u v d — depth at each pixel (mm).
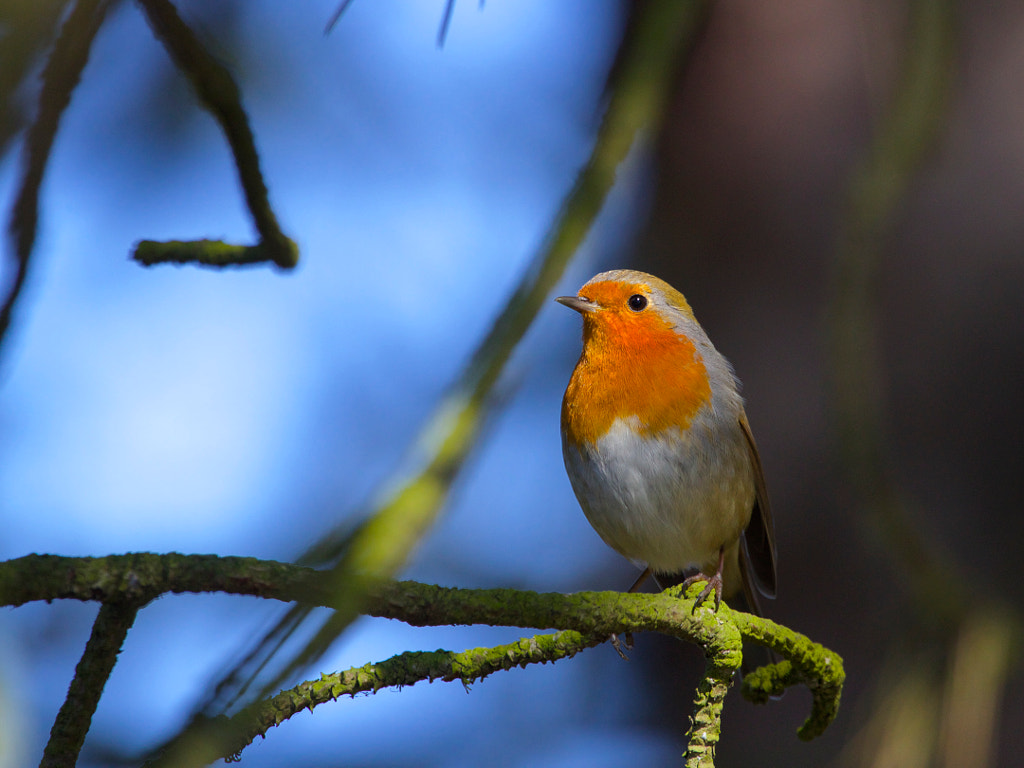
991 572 8992
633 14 10500
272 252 4719
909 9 5789
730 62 10609
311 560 4316
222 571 3377
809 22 10484
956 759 5027
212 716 3537
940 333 9469
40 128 3561
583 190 5070
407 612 3918
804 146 10406
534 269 4953
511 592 4254
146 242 4637
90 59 3543
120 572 3205
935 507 9258
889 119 5738
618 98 5215
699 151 10656
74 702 3246
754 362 10375
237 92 4441
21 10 2807
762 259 10445
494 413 4742
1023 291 9398
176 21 4316
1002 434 9242
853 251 5730
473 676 4188
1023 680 8352
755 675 5641
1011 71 9594
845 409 5723
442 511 4500
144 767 3424
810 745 9680
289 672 3576
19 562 3117
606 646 10758
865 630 9664
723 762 9906
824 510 9977
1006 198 9469
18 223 3648
